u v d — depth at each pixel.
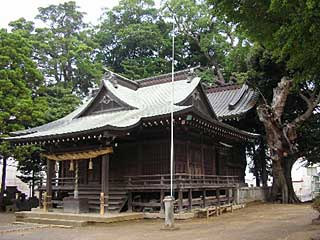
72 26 48.66
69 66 44.84
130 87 29.52
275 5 8.77
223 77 50.56
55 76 43.41
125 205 21.20
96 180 23.75
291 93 30.59
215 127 23.14
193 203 21.69
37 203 29.95
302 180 47.69
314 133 32.53
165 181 20.34
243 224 16.58
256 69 30.61
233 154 31.75
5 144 26.56
